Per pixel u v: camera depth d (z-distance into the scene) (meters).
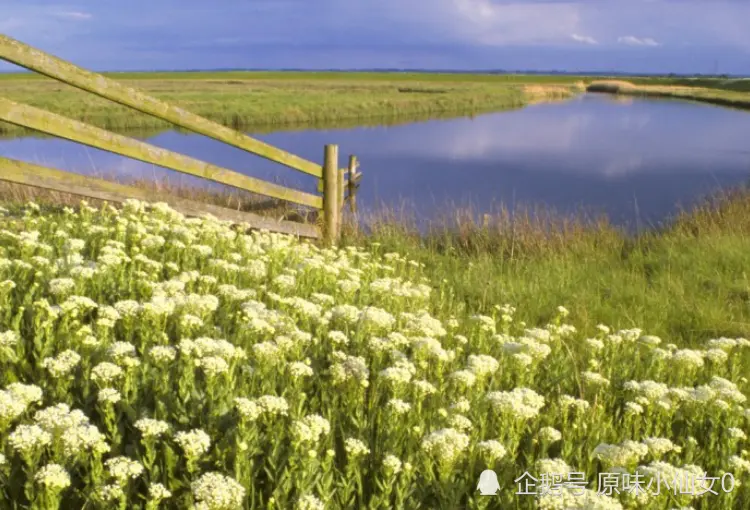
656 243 11.08
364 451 3.04
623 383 4.64
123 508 2.59
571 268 9.28
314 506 2.66
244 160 24.97
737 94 80.88
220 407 3.36
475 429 3.46
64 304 3.97
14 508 2.66
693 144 31.56
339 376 3.70
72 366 3.51
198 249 5.91
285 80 125.56
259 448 3.11
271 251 6.56
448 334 5.23
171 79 127.88
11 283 4.24
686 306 7.47
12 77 113.12
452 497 3.01
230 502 2.61
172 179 15.45
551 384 4.52
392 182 20.36
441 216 12.96
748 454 3.63
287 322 4.45
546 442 3.46
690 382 4.73
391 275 7.93
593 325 6.86
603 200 17.86
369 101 55.03
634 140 33.34
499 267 9.46
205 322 4.41
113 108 38.72
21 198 9.25
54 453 2.88
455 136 35.25
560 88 110.38
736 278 8.59
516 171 23.17
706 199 14.17
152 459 2.89
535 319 7.10
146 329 4.04
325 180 10.09
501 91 82.12
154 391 3.48
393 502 3.07
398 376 3.67
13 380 3.46
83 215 6.87
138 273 4.91
